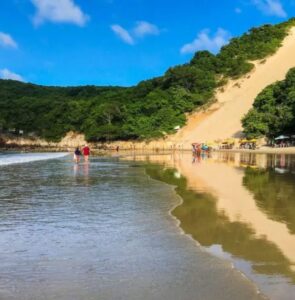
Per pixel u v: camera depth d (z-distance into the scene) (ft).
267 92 324.19
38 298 24.18
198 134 377.30
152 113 431.43
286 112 284.61
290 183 80.94
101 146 435.53
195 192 68.39
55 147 482.28
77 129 506.48
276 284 25.99
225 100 412.57
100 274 28.02
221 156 205.57
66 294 24.73
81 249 34.06
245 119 317.83
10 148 481.87
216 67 464.24
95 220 45.80
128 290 25.21
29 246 35.01
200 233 39.47
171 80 463.42
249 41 494.18
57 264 30.14
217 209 52.19
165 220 45.62
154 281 26.63
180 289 25.26
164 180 88.58
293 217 46.73
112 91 593.42
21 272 28.48
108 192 69.21
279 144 293.23
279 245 35.01
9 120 562.66
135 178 93.66
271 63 443.32
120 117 456.86
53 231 40.52
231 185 77.92
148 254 32.55
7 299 24.06
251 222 44.16
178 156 219.61
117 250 33.71
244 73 438.40
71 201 59.36
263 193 66.69
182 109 416.26
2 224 43.75
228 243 35.70
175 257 31.68
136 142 411.13
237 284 25.96
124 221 45.19
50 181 87.35
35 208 53.52
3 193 68.03
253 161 158.92
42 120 542.57
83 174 105.29
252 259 31.14
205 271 28.43
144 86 499.10
